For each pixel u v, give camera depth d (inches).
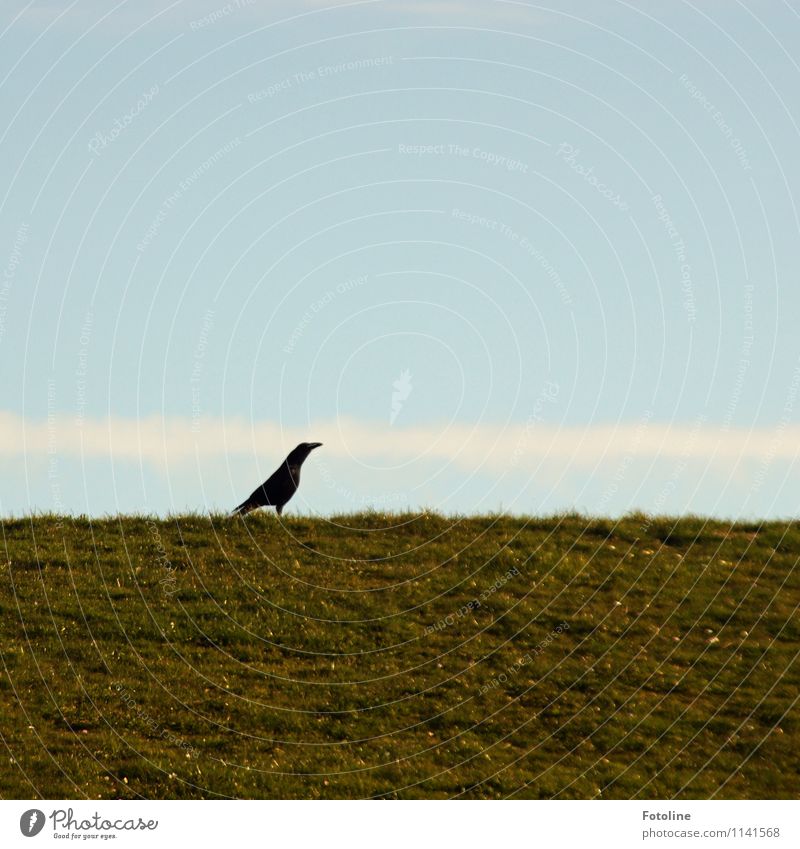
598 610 2016.5
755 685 1849.2
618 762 1681.8
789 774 1660.9
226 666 1844.2
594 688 1831.9
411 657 1893.5
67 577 2043.6
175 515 2269.9
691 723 1763.0
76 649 1850.4
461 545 2185.0
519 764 1669.5
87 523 2255.2
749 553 2191.2
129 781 1589.6
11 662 1811.0
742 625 1988.2
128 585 2030.0
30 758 1609.3
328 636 1926.7
